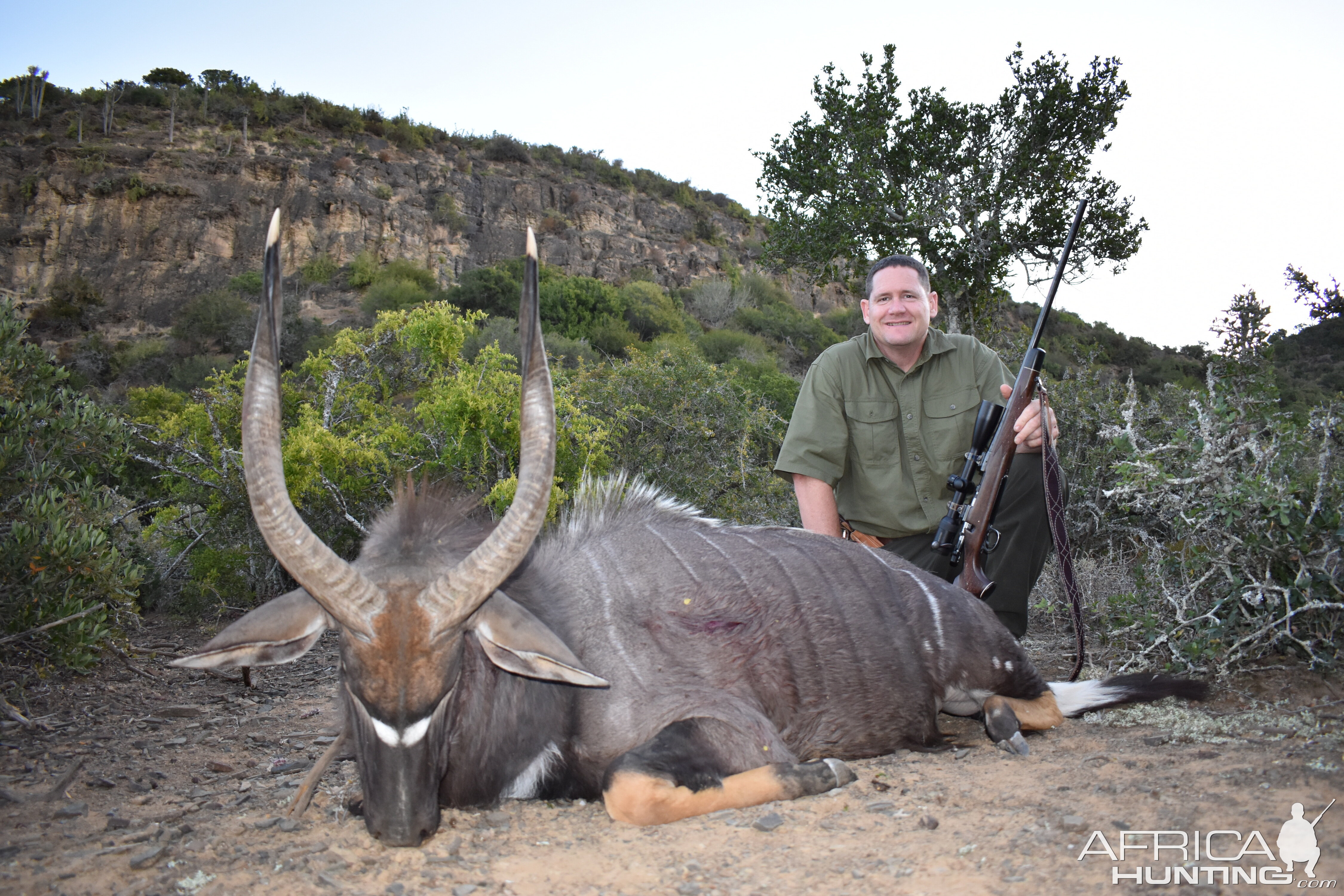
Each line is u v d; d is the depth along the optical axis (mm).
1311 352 10148
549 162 73625
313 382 8469
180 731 4164
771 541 3693
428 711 2646
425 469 6934
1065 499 4590
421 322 7574
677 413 8617
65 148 54000
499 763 2986
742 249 71250
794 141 17016
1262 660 4375
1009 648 3762
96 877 2531
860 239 16203
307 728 4230
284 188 54656
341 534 6965
